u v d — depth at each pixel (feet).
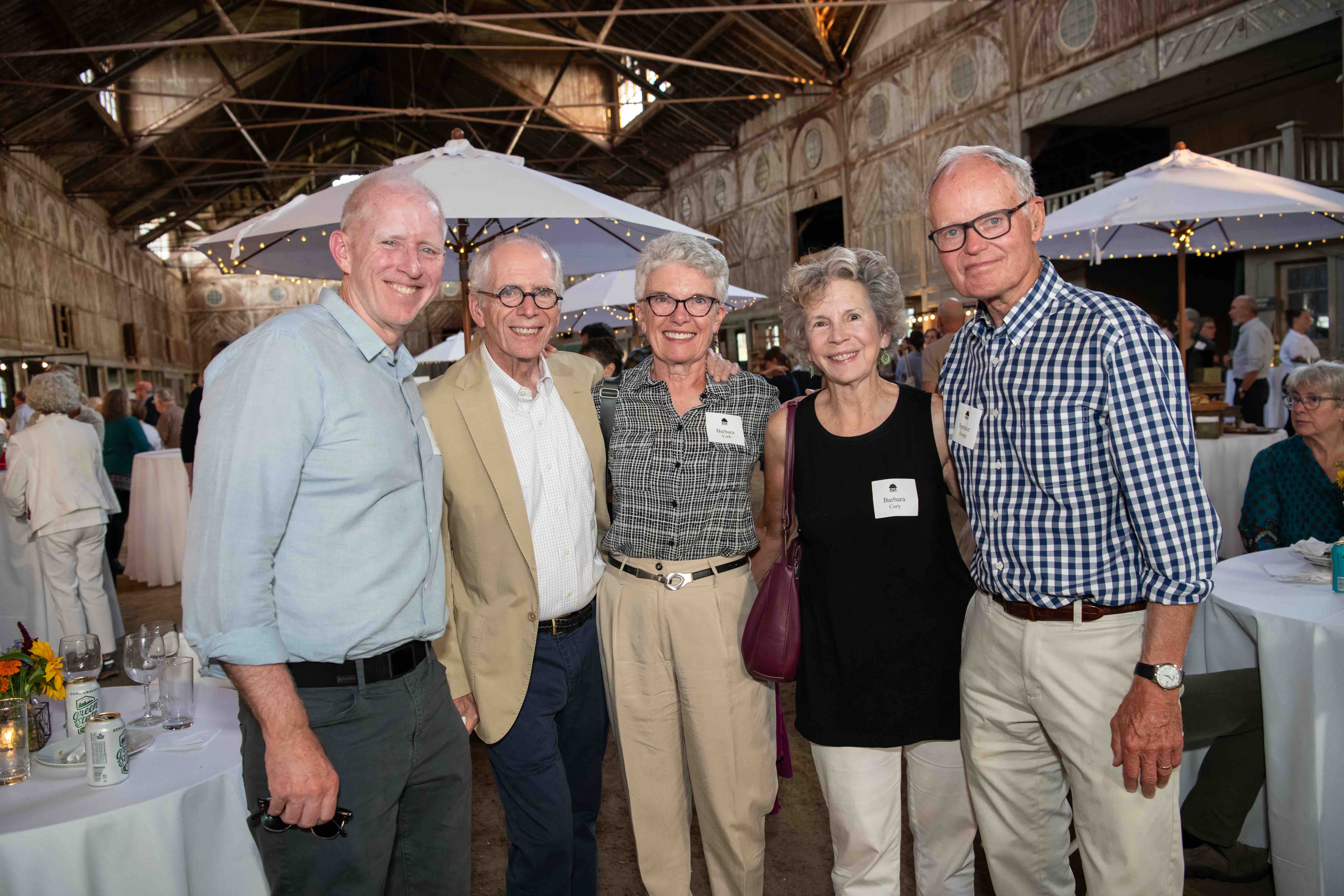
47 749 5.60
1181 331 19.15
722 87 59.77
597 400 6.57
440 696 5.01
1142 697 4.58
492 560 5.94
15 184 51.13
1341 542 6.84
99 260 67.31
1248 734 6.95
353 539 4.42
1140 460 4.50
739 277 66.18
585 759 6.57
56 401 13.75
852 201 52.13
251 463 4.04
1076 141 50.62
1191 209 15.47
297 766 4.02
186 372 94.07
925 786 6.06
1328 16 28.60
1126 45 34.96
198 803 5.15
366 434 4.44
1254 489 9.11
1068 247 21.08
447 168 10.83
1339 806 5.98
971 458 5.20
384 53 69.62
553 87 63.46
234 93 57.21
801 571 6.06
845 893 5.83
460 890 5.18
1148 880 4.84
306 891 4.39
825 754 5.85
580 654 6.35
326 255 14.08
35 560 13.85
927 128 45.44
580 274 16.38
